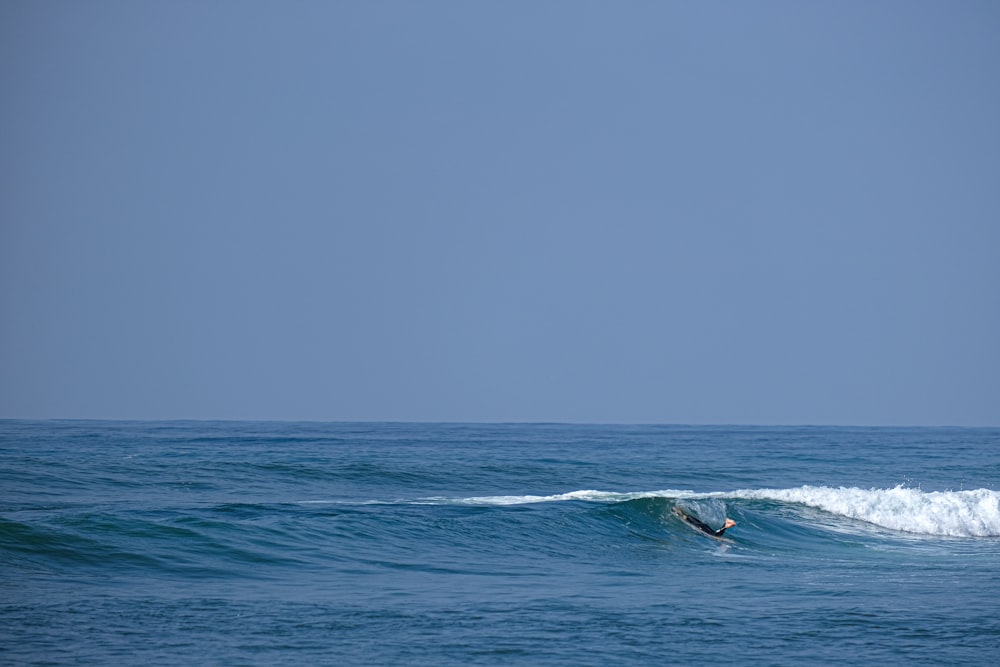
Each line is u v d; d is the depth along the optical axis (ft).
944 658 209.15
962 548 389.19
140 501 463.01
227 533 321.52
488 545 349.00
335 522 352.69
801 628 231.30
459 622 230.48
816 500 463.83
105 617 224.12
